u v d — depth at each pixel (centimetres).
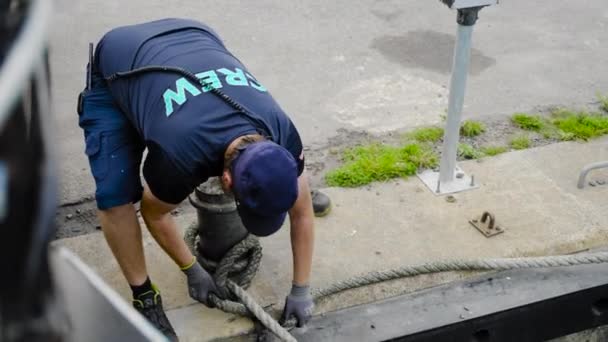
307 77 472
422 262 321
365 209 350
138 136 265
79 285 62
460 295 312
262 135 228
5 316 39
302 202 262
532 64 495
